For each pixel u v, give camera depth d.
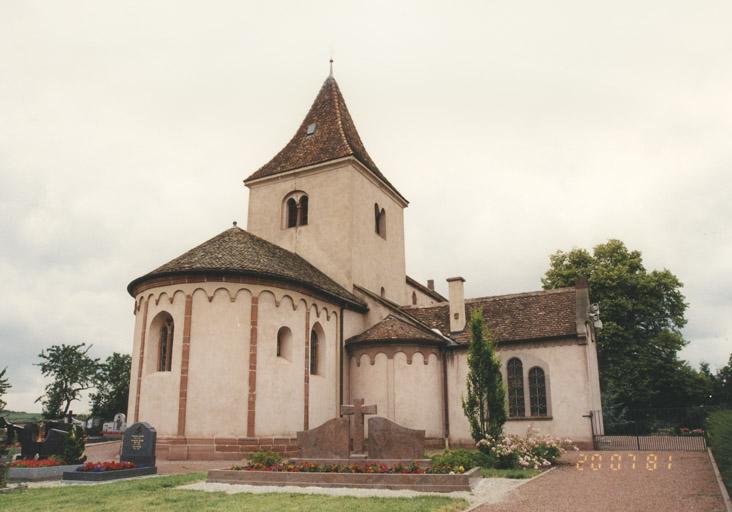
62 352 64.25
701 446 25.86
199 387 23.69
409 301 47.41
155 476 18.03
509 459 18.89
